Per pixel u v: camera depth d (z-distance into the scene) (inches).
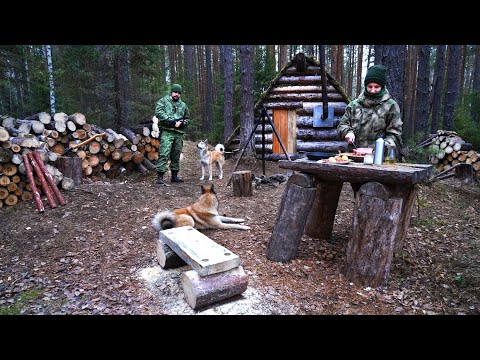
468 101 522.3
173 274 115.1
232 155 386.6
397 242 131.6
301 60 355.9
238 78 571.5
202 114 751.7
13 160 179.9
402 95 279.9
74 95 394.6
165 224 136.6
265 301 100.3
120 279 114.4
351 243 111.0
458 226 171.6
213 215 155.9
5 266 123.3
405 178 93.9
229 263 97.7
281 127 367.6
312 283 111.3
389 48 275.3
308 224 152.2
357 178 108.3
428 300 101.8
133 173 299.0
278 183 255.8
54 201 183.5
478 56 602.5
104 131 280.8
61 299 102.4
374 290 105.8
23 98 541.6
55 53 546.0
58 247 138.3
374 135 139.0
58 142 245.9
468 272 120.6
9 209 173.3
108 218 170.1
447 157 311.3
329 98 361.7
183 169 329.7
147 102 410.9
